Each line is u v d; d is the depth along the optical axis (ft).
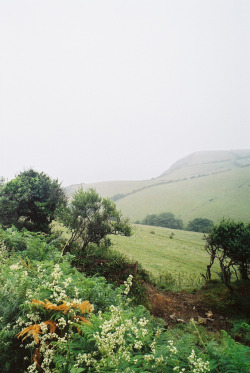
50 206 53.26
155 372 9.87
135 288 34.65
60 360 9.93
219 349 11.89
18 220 54.34
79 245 46.62
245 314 35.22
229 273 45.80
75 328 12.56
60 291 13.85
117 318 11.89
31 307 12.54
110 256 42.55
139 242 107.04
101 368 9.37
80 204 46.68
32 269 19.07
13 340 12.21
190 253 105.19
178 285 48.85
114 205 47.78
